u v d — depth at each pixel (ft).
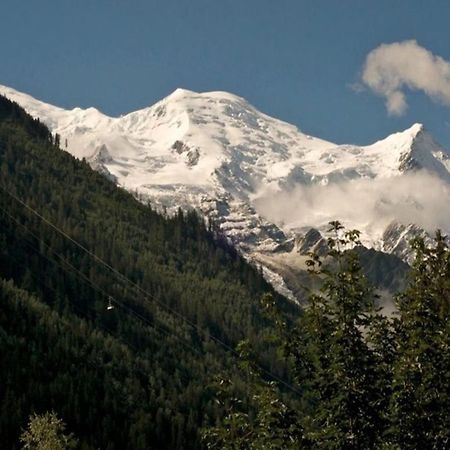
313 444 171.63
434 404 164.04
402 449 165.89
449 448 162.71
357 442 170.09
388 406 170.60
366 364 173.17
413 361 165.78
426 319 170.40
